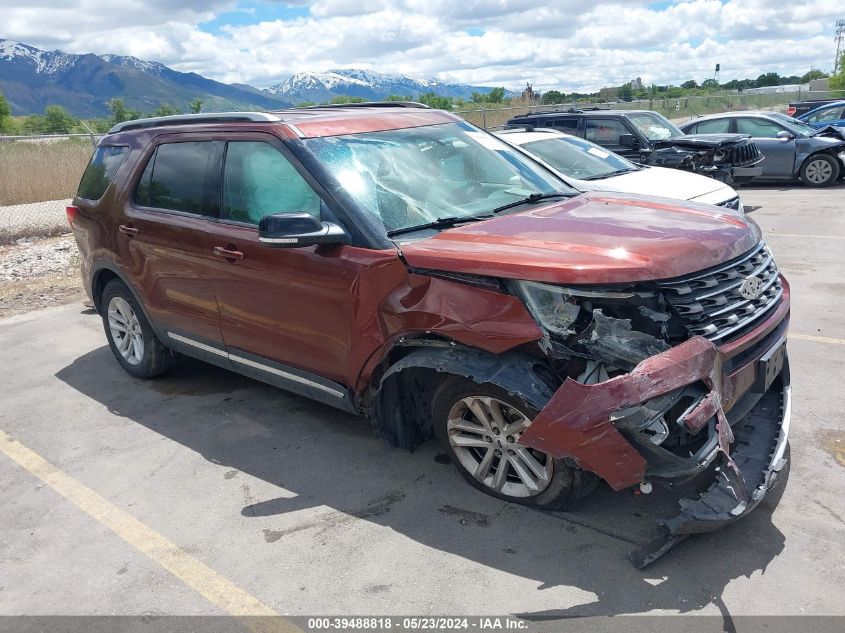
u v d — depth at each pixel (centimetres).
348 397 392
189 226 454
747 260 341
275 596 304
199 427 475
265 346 429
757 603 278
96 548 348
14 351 659
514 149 489
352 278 363
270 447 440
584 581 297
